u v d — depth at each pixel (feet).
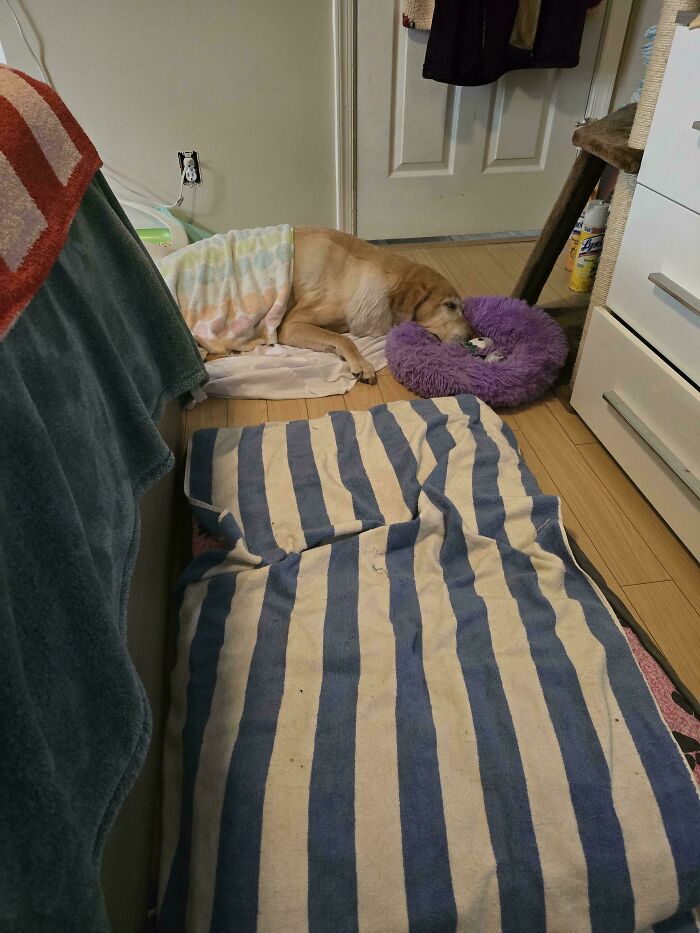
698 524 3.87
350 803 2.62
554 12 6.84
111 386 2.87
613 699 2.99
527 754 2.77
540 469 4.86
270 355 6.07
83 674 1.89
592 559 4.10
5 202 2.19
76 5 6.68
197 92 7.38
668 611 3.77
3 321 1.95
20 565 1.72
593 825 2.55
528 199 8.72
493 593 3.57
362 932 2.31
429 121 7.85
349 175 8.15
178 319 4.09
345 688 3.07
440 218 8.73
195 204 8.25
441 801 2.63
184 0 6.75
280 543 3.88
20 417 1.83
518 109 7.88
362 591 3.57
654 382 4.14
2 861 1.38
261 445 4.63
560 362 5.67
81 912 1.53
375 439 4.69
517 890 2.41
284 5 6.90
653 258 4.03
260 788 2.66
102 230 3.36
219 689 3.07
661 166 3.84
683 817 2.58
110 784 1.86
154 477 3.15
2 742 1.42
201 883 2.42
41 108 2.77
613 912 2.38
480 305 6.48
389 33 7.15
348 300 6.26
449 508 3.92
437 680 3.11
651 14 7.43
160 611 3.41
